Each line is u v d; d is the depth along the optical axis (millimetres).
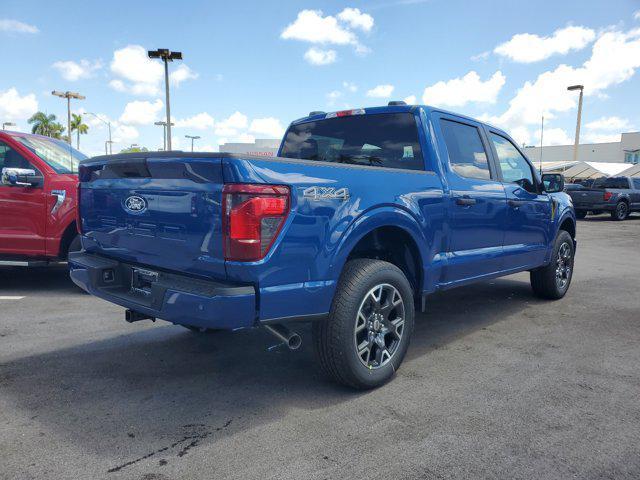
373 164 4262
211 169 2721
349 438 2725
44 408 3070
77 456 2533
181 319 2820
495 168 4797
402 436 2748
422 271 3770
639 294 6508
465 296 6324
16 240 5879
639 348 4277
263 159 2742
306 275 2904
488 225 4516
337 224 3023
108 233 3484
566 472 2418
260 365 3822
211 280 2840
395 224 3426
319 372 3650
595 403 3180
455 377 3602
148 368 3750
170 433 2775
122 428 2828
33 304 5617
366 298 3230
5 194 5855
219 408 3086
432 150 3979
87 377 3566
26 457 2521
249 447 2627
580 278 7703
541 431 2811
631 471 2434
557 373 3689
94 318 5078
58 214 5844
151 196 3070
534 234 5379
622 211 20500
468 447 2637
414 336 4613
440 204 3875
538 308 5703
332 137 4570
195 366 3795
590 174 37375
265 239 2707
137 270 3338
